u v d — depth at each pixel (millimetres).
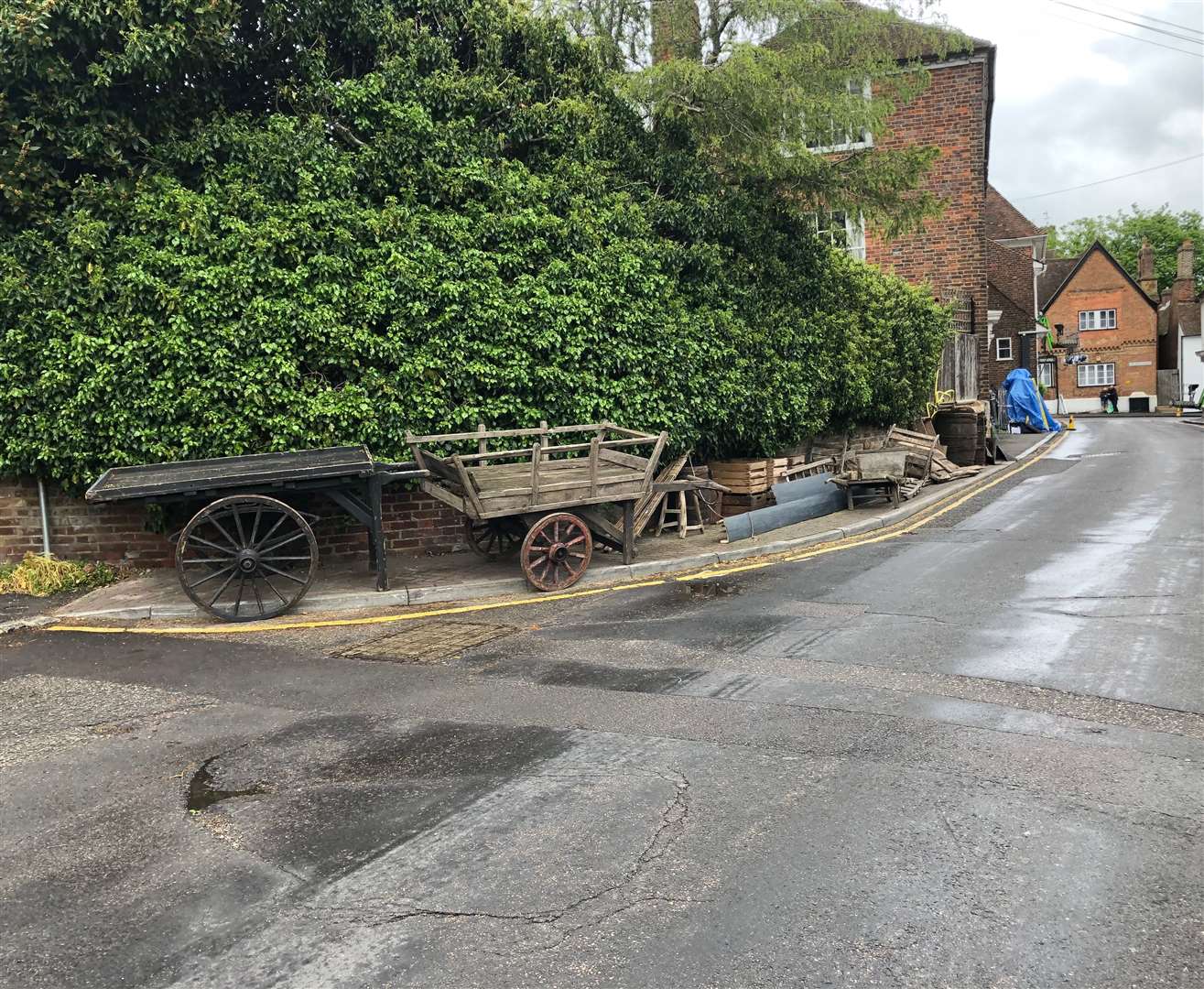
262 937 3049
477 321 9656
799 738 4621
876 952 2854
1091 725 4664
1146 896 3125
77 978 2854
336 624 7688
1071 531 10852
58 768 4570
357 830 3801
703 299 12102
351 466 8055
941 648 6137
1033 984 2684
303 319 8781
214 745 4828
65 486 8781
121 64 8430
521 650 6574
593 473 8922
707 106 12727
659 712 5074
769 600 7957
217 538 9109
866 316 16094
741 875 3332
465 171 10000
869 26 13336
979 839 3539
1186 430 30219
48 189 8516
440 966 2852
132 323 8398
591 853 3525
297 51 9836
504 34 11250
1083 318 56312
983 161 22453
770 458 13422
